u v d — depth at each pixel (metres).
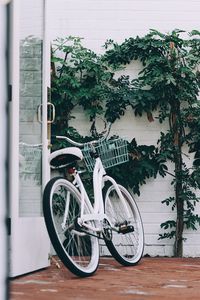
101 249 5.17
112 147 4.69
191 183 5.26
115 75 5.44
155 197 5.34
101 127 5.39
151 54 5.36
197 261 4.80
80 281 3.38
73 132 5.27
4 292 1.14
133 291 3.02
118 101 5.28
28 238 3.68
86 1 5.47
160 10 5.49
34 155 3.93
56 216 3.86
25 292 2.92
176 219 5.30
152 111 5.41
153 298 2.79
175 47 5.34
